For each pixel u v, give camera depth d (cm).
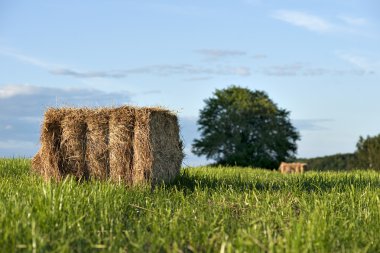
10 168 1547
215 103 5519
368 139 3744
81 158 1160
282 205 887
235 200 962
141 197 990
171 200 979
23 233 610
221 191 1080
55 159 1162
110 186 991
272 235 673
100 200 843
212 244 613
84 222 695
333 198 966
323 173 1864
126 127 1142
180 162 1305
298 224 624
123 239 634
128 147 1145
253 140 5412
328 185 1249
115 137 1146
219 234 638
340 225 712
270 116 5403
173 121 1267
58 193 775
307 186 1219
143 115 1136
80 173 1162
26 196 845
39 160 1195
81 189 938
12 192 930
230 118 5347
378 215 812
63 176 1166
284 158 5409
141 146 1133
